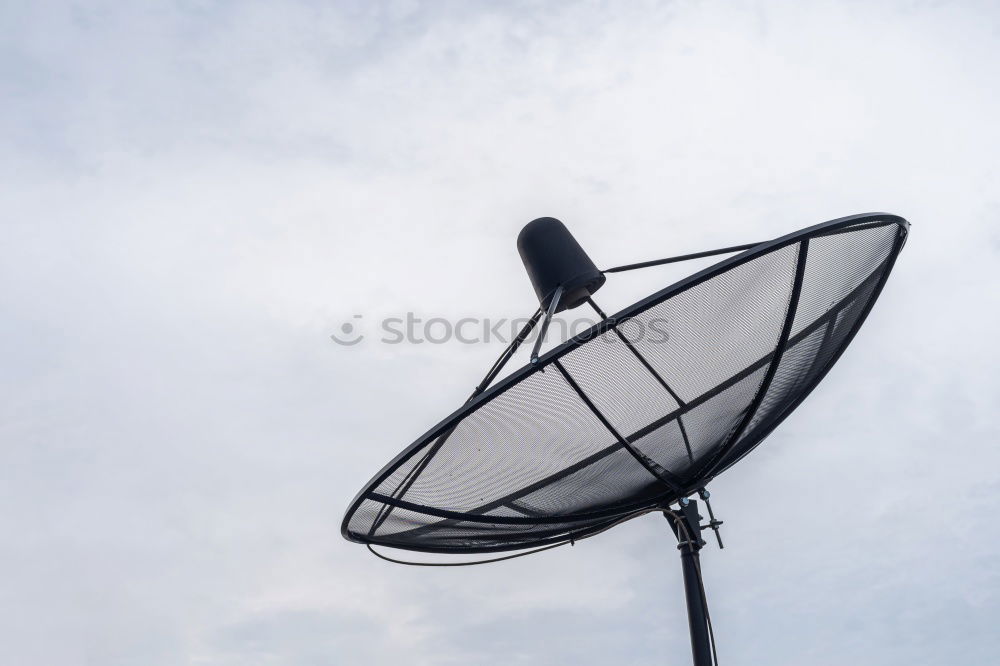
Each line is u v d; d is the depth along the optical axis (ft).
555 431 23.72
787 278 22.44
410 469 24.06
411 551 27.32
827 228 21.39
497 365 25.77
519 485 25.16
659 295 20.85
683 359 22.80
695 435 24.68
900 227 23.39
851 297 24.43
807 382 26.17
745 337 23.04
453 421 21.91
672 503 25.89
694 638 24.21
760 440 26.13
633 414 23.57
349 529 25.53
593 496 25.81
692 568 24.91
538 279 26.20
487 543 27.48
